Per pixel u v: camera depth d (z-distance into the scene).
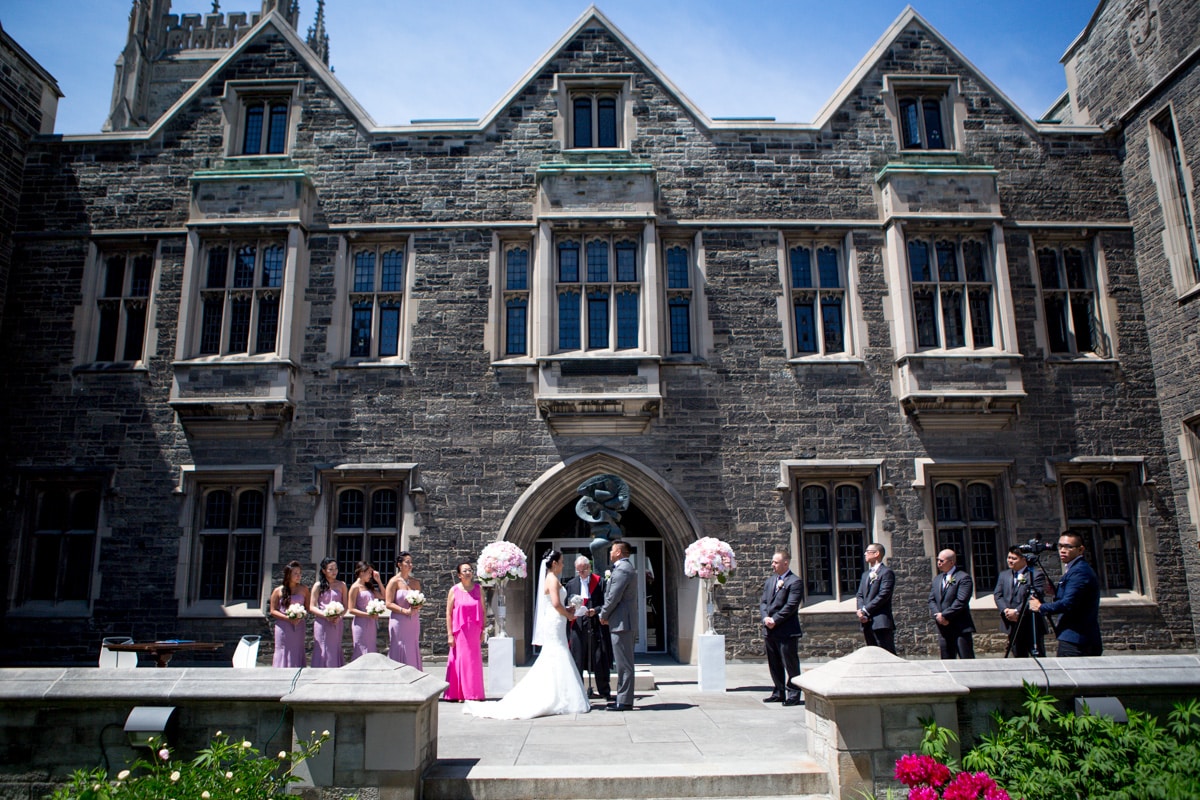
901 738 6.11
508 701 8.87
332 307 14.34
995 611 13.48
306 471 13.74
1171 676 6.41
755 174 14.97
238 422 13.73
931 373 13.95
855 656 6.45
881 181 14.86
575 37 15.46
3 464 13.78
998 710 6.30
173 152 15.01
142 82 39.38
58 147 15.02
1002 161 15.27
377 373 14.12
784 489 13.80
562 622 9.22
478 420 13.96
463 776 6.23
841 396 14.17
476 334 14.27
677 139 15.07
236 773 5.57
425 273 14.50
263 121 15.37
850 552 13.86
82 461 13.78
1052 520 13.87
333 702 6.03
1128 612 13.57
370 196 14.80
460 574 10.38
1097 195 15.24
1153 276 14.58
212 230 14.27
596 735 7.72
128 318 14.55
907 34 15.73
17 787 6.27
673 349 14.52
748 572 13.57
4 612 13.27
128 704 6.33
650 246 14.17
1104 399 14.38
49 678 6.40
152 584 13.36
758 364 14.26
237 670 6.41
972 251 14.72
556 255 14.39
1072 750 5.92
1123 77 15.27
